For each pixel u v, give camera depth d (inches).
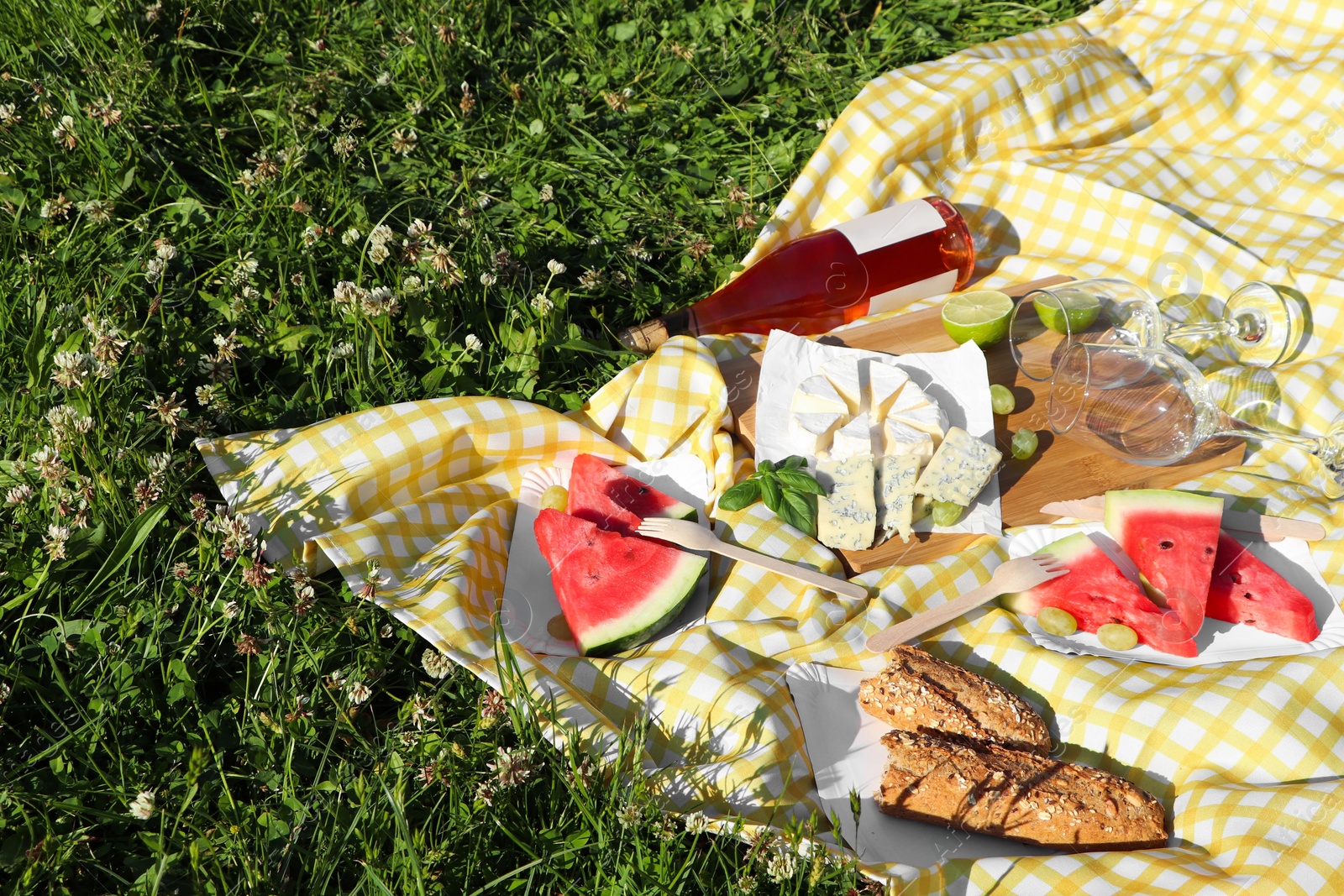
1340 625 49.4
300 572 50.1
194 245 59.4
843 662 49.7
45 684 48.6
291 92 66.7
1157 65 68.4
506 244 62.2
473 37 70.5
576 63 71.6
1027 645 49.6
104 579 50.3
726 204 65.4
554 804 46.9
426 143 66.2
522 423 54.6
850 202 64.2
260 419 55.4
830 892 45.7
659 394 55.8
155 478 51.4
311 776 47.8
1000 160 66.0
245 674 49.4
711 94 70.2
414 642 50.4
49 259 57.8
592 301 61.9
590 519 52.5
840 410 54.6
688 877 45.9
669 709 48.8
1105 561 50.3
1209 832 45.8
